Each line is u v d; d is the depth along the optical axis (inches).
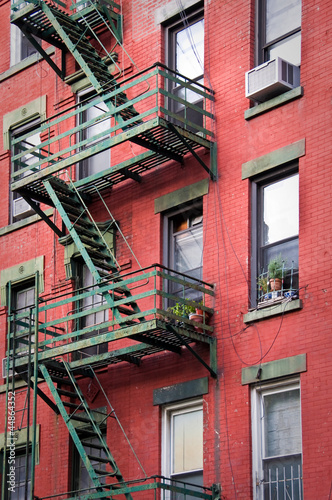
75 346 791.1
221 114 812.0
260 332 729.0
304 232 722.2
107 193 891.4
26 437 882.1
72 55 973.2
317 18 760.3
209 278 780.6
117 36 916.6
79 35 922.7
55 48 996.6
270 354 717.3
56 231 920.3
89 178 861.8
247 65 804.0
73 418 799.7
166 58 886.4
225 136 802.8
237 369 737.0
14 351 835.4
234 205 780.0
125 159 890.7
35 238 967.6
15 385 926.4
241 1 824.9
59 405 796.0
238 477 713.0
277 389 717.3
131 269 848.9
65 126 968.9
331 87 735.1
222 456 727.7
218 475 726.5
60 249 935.0
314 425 674.2
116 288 807.1
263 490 703.7
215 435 737.6
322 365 682.2
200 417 769.6
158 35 890.1
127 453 799.7
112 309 770.8
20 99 1034.7
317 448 668.1
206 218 797.9
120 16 927.0
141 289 836.0
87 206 903.7
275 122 767.7
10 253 989.2
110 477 817.5
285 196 761.0
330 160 721.0
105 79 893.2
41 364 824.9
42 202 912.3
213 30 840.9
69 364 818.2
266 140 771.4
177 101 805.9
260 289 750.5
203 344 767.7
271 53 800.9
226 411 735.7
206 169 799.1
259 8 818.2
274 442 709.3
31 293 968.9
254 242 766.5
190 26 876.6
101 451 839.1
